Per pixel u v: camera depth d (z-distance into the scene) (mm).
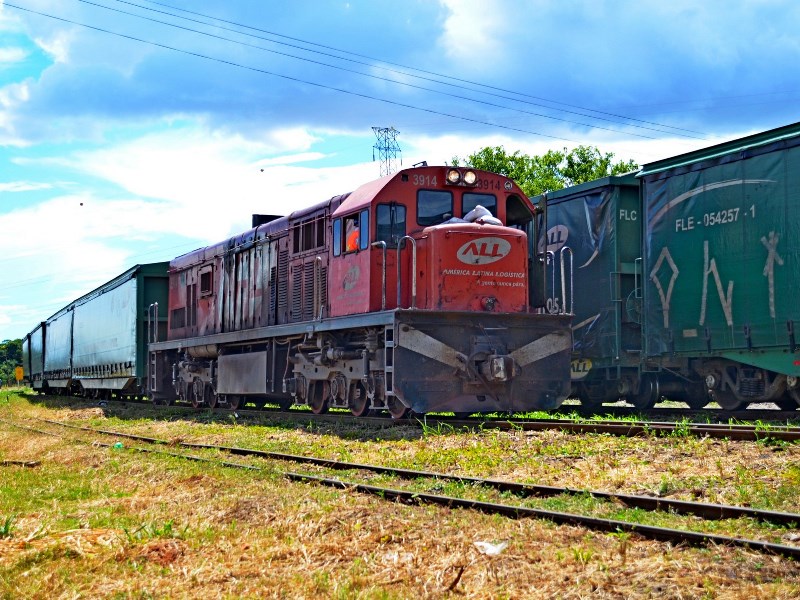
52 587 5887
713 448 9617
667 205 16156
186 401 23250
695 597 4977
